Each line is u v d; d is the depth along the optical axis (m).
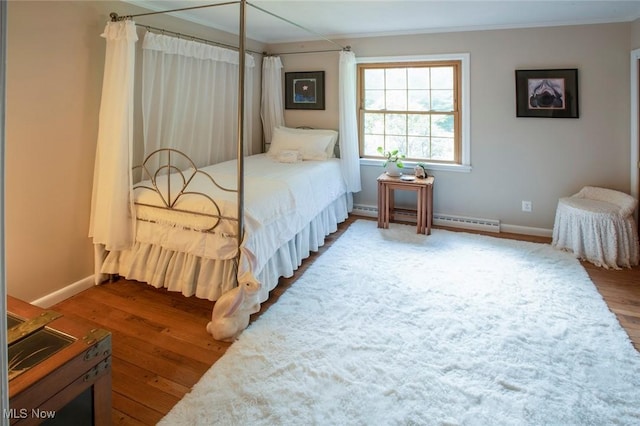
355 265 3.40
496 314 2.56
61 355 1.18
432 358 2.12
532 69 3.92
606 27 3.63
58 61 2.59
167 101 3.44
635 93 3.56
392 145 4.78
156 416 1.75
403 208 4.76
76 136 2.77
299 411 1.76
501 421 1.68
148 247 2.84
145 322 2.54
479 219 4.39
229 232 2.53
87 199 2.91
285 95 5.08
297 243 3.36
